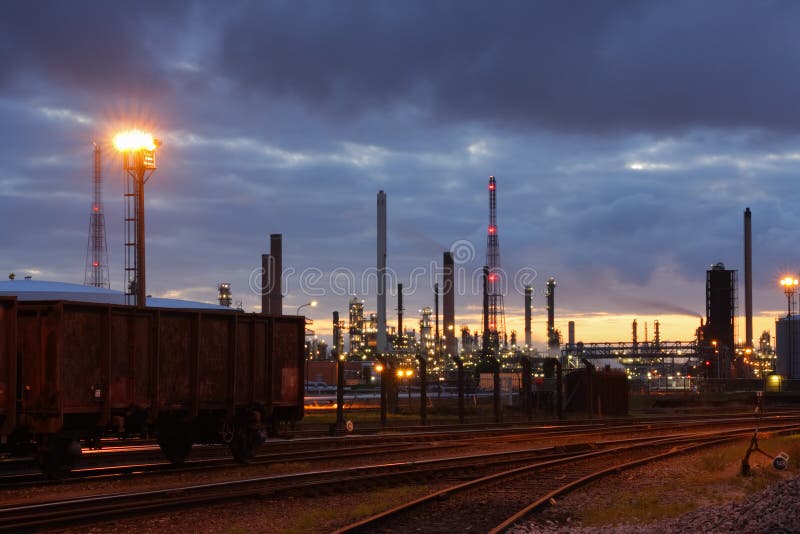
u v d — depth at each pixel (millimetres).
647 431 40219
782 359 136625
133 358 19688
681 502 17469
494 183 162500
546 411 61781
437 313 167375
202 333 21750
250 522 14359
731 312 153875
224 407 22219
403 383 94438
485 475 21156
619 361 146125
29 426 18000
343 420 43000
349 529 13062
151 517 14461
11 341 17609
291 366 24812
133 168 38500
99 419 18828
